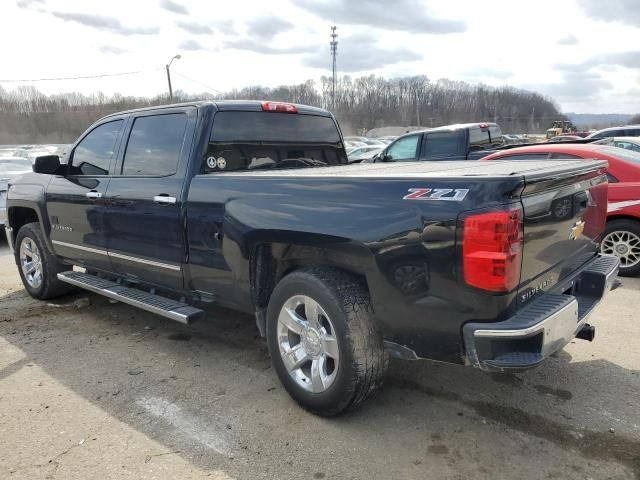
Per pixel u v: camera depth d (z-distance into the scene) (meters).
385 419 3.22
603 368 3.85
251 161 4.24
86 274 5.21
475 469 2.73
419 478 2.67
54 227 5.26
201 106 3.96
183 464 2.81
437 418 3.23
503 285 2.44
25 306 5.63
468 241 2.46
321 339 3.13
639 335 4.46
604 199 3.72
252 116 4.29
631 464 2.74
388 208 2.74
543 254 2.79
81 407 3.42
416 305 2.69
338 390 3.04
